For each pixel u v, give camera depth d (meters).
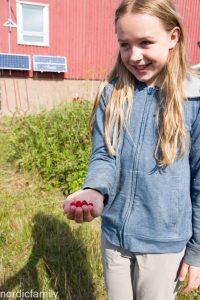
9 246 3.08
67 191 4.20
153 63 1.42
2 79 10.64
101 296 2.57
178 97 1.43
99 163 1.52
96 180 1.38
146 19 1.33
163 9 1.37
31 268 2.81
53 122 5.39
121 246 1.60
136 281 1.66
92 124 1.69
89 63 11.70
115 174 1.53
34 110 8.29
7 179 4.71
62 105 6.62
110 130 1.53
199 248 1.55
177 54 1.47
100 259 2.86
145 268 1.58
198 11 13.28
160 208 1.49
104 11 11.58
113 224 1.60
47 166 4.62
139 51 1.39
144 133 1.49
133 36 1.36
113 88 1.58
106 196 1.38
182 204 1.50
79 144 4.82
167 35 1.41
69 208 1.19
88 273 2.73
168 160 1.44
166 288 1.59
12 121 6.71
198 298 2.50
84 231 3.26
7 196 4.11
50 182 4.49
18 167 5.03
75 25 11.30
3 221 3.42
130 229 1.55
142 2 1.35
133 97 1.53
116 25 1.42
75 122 5.15
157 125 1.47
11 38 10.58
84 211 1.17
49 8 10.85
